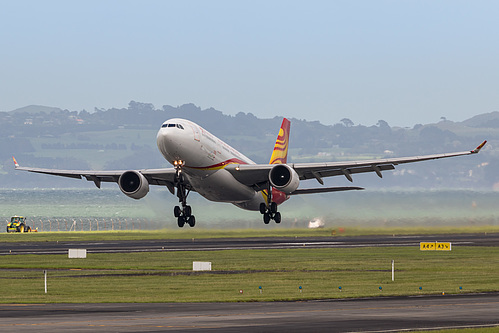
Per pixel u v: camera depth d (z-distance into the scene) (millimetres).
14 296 132000
